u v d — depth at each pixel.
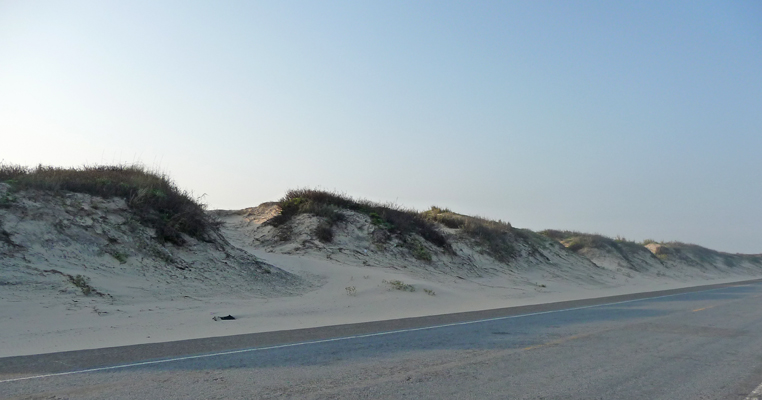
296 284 20.19
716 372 8.46
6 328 10.78
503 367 8.56
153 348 9.77
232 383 7.18
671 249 66.94
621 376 8.09
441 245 31.47
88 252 15.96
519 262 36.53
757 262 89.25
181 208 20.25
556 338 11.74
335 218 29.05
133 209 18.77
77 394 6.49
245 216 30.80
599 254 51.56
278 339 11.12
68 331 11.09
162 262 17.44
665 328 13.62
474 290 25.62
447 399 6.62
